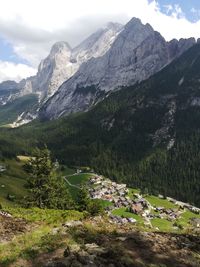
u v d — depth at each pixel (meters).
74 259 17.75
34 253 19.36
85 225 24.38
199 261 19.45
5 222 27.17
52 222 28.17
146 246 20.31
